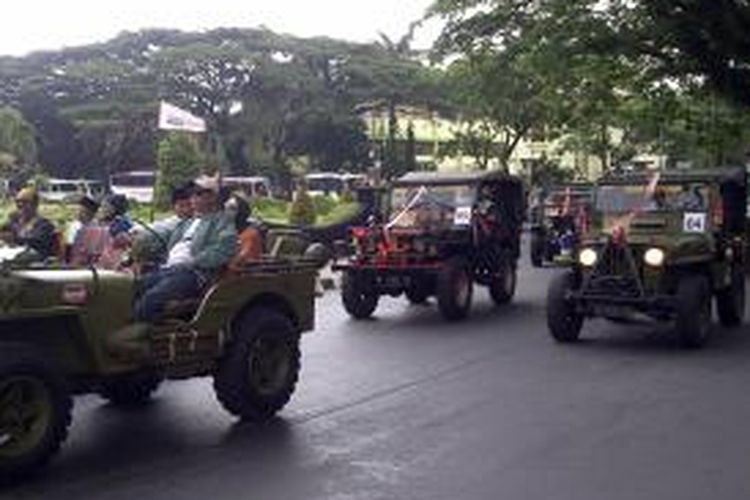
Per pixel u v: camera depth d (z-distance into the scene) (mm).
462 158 67938
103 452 8562
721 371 12133
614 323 15922
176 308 9164
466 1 30719
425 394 10875
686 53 29141
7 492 7484
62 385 7867
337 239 25219
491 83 32375
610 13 29219
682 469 8023
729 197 15930
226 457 8391
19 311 7887
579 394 10836
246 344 9508
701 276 14219
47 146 86875
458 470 8016
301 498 7344
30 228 11734
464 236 17391
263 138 82688
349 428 9375
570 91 33094
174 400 10531
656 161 59469
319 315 17406
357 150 83750
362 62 84938
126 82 85500
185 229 9953
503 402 10469
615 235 14086
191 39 90062
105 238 10805
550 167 63625
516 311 18000
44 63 91688
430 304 18812
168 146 40688
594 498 7320
